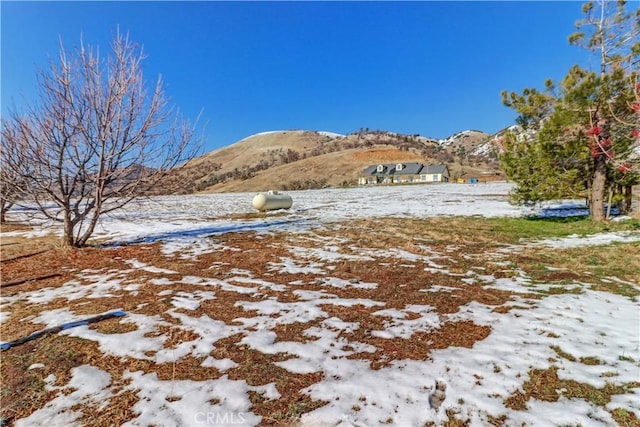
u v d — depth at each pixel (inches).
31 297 232.5
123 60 343.9
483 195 1116.5
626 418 106.4
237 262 320.2
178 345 160.1
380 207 847.7
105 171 364.2
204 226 581.9
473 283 244.1
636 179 456.8
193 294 230.1
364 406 114.9
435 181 2600.9
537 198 489.7
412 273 271.6
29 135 318.3
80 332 174.9
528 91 455.2
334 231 494.6
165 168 384.8
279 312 197.2
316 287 242.2
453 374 131.9
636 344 151.5
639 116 287.1
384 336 165.3
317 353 150.8
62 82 315.9
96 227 583.5
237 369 139.7
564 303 201.0
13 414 116.4
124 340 165.3
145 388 128.2
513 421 107.0
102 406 119.1
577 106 402.9
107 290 243.6
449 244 386.6
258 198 805.9
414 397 118.8
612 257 300.8
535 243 379.9
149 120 366.0
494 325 174.2
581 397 117.1
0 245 434.0
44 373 139.6
